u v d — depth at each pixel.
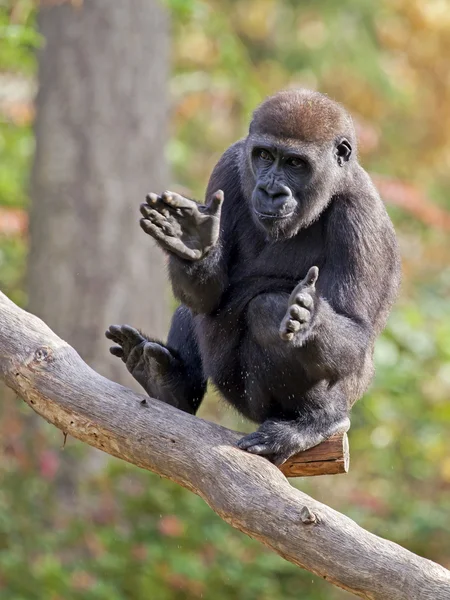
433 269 31.64
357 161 11.71
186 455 9.46
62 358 10.00
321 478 22.78
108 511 17.02
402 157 37.59
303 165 11.00
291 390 10.68
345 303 10.94
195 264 10.27
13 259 24.67
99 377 9.97
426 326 27.16
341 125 11.30
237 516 9.02
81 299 21.61
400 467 23.28
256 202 10.99
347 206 11.30
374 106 37.28
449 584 8.29
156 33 22.41
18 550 16.09
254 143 11.12
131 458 9.73
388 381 23.31
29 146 25.88
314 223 11.52
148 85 22.28
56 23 21.83
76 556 16.56
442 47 37.94
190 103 30.95
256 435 10.20
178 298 10.77
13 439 17.23
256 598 17.50
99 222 21.73
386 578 8.37
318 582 19.16
